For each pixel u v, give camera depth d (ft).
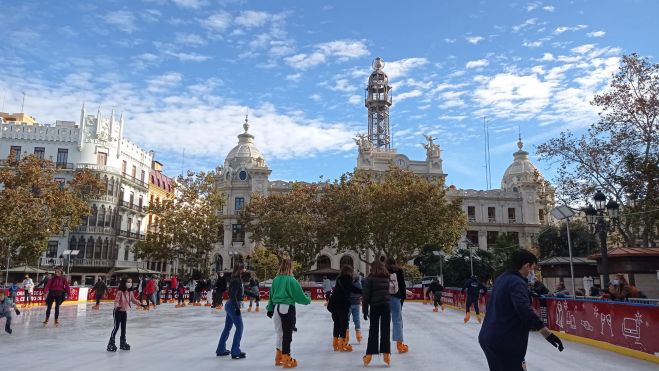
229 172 238.48
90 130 191.83
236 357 36.06
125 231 201.98
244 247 226.79
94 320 69.97
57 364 33.55
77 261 180.65
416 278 182.19
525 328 17.92
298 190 171.12
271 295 33.83
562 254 168.35
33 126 185.88
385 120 293.84
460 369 32.14
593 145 98.43
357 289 40.63
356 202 159.22
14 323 64.80
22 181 118.83
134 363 34.04
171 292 134.51
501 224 249.34
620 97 94.43
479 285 68.85
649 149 93.20
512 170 273.13
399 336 39.22
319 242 166.40
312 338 49.29
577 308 48.26
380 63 302.86
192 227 165.17
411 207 152.66
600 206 65.92
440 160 248.52
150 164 231.91
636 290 57.00
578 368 33.40
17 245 124.57
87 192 140.26
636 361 36.42
